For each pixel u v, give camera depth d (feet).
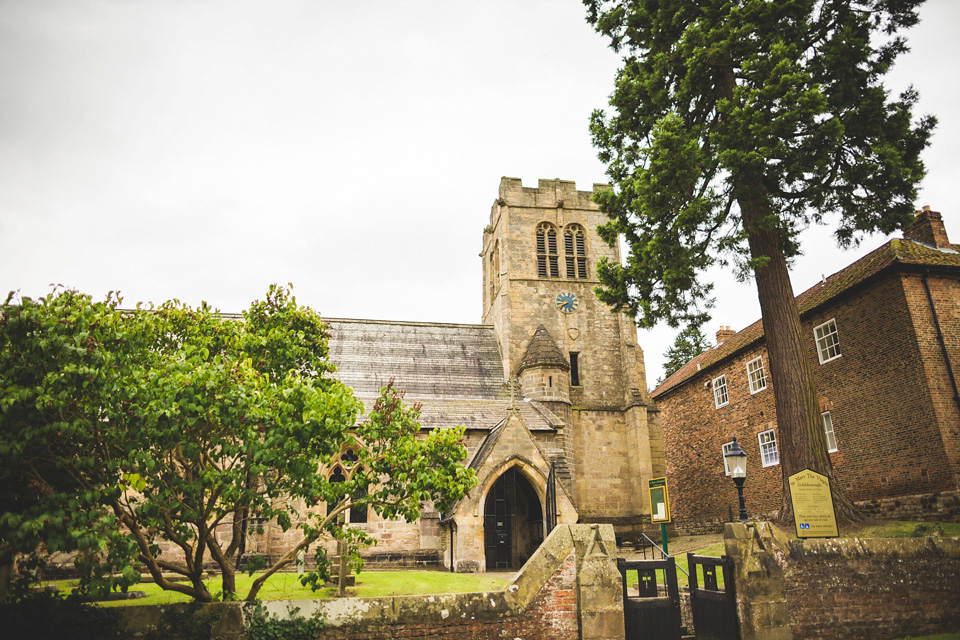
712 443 123.44
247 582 56.54
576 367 136.26
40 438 31.76
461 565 78.69
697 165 69.82
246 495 36.27
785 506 66.49
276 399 37.65
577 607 39.50
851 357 85.40
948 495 69.41
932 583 46.73
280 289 63.87
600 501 125.29
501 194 146.00
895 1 71.77
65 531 30.48
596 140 85.35
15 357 33.47
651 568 43.16
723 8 72.38
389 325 140.77
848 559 45.73
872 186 68.18
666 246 72.49
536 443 84.23
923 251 81.15
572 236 147.23
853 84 70.23
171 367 36.68
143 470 34.73
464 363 134.41
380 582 58.65
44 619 32.40
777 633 42.34
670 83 81.15
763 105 67.31
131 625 33.78
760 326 115.65
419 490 41.73
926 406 73.05
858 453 83.10
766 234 73.36
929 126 71.00
